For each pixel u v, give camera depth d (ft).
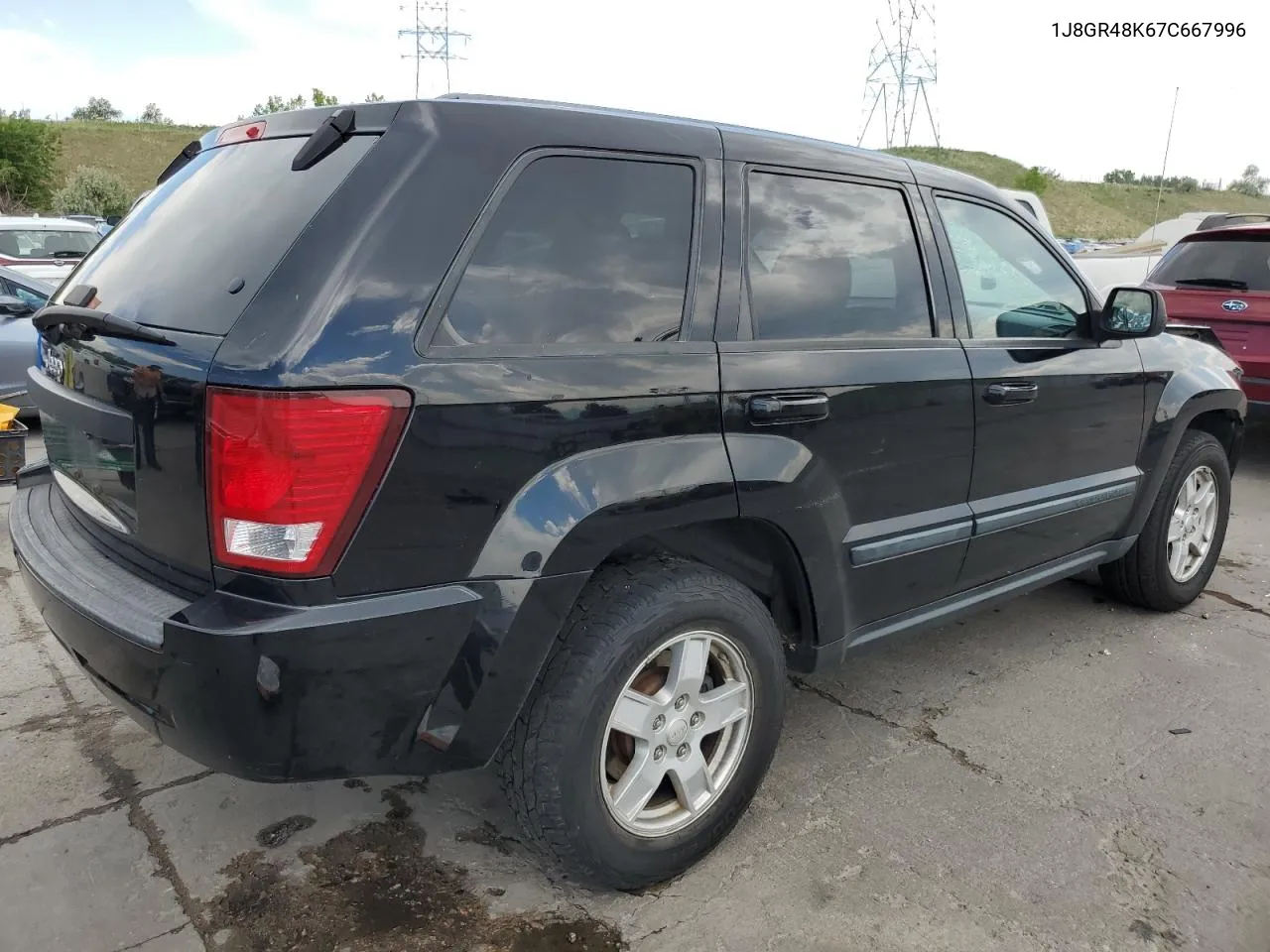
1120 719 11.25
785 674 8.80
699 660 7.95
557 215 7.22
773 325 8.39
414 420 6.23
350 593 6.22
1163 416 12.94
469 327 6.63
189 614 6.19
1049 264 11.68
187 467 6.30
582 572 7.02
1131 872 8.43
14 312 25.73
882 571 9.47
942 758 10.32
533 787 7.21
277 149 7.47
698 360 7.68
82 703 11.02
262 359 5.97
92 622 6.72
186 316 6.67
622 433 7.18
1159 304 11.10
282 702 6.08
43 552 7.80
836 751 10.44
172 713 6.35
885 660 12.83
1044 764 10.23
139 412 6.61
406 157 6.61
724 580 8.05
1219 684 12.21
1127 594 14.39
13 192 145.38
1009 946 7.50
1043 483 11.31
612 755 7.92
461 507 6.50
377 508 6.19
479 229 6.75
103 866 8.20
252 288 6.35
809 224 8.89
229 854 8.42
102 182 142.51
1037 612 14.67
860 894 8.07
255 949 7.31
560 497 6.83
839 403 8.59
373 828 8.86
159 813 8.96
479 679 6.70
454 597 6.54
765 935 7.57
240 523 6.07
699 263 7.95
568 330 7.13
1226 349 22.76
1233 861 8.61
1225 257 23.43
